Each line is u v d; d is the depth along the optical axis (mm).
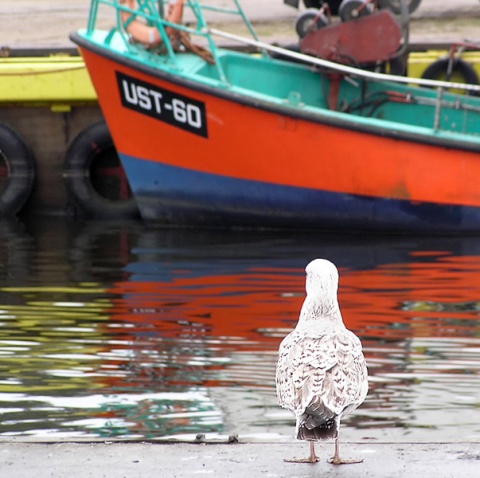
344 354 5281
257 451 5859
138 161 17672
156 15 16938
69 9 24656
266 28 22203
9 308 11664
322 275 5824
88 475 5449
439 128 18594
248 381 8602
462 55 19578
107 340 10102
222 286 12852
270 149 17000
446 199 17078
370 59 17641
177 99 16969
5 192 20141
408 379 8656
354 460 5676
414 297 12133
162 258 15102
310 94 18344
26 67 19578
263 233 17641
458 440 6637
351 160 16922
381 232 17516
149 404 7926
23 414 7672
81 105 20000
